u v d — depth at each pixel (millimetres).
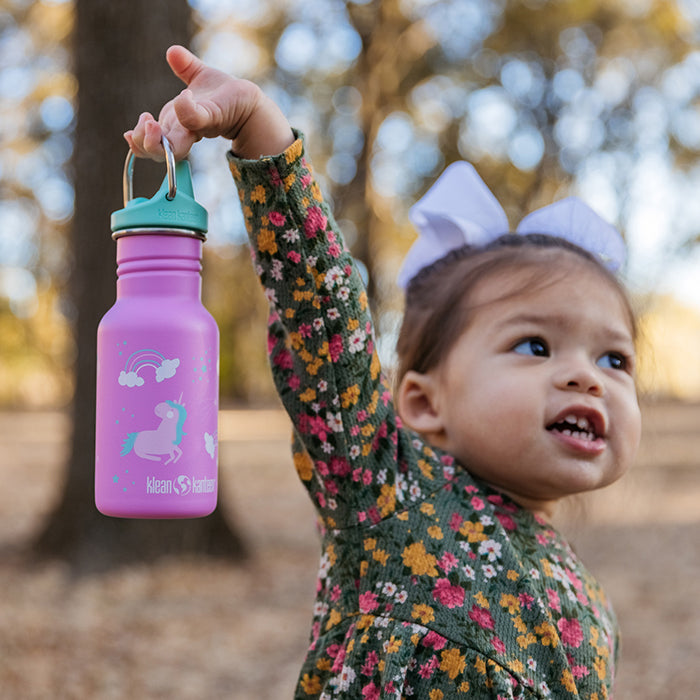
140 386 1145
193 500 1157
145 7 6059
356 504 1393
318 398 1378
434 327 1596
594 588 1555
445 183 1905
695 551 7852
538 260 1573
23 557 6488
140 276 1175
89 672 4340
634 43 15406
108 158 6133
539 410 1444
